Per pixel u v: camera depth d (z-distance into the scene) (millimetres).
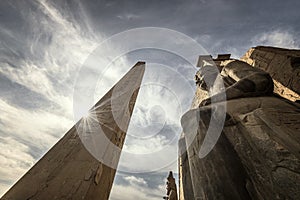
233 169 2355
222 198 2080
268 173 2041
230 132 2906
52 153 2979
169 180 7387
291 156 1931
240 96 3662
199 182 2443
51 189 2334
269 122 2461
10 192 2328
